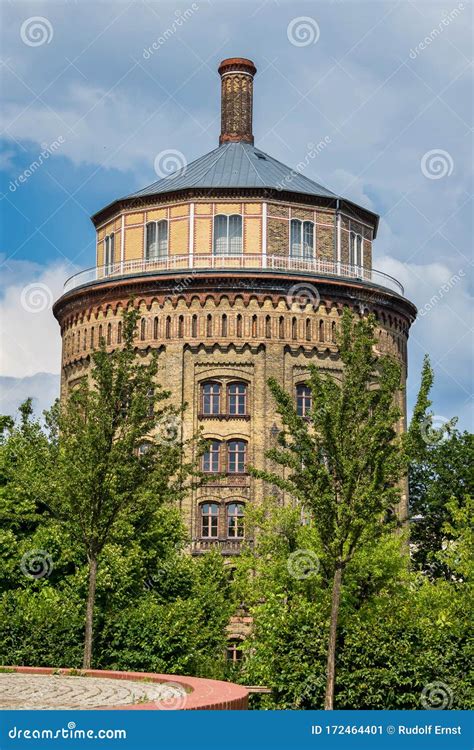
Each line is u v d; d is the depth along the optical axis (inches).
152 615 1569.9
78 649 1489.9
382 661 1365.7
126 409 1573.6
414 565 3006.9
